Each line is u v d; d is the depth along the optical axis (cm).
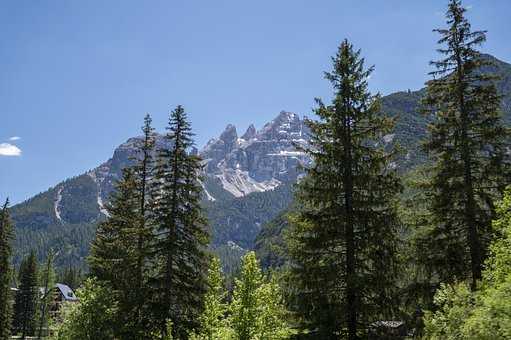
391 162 2011
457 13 2209
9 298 5859
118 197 3475
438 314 1510
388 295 1872
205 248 2870
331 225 1948
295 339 1870
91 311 2878
